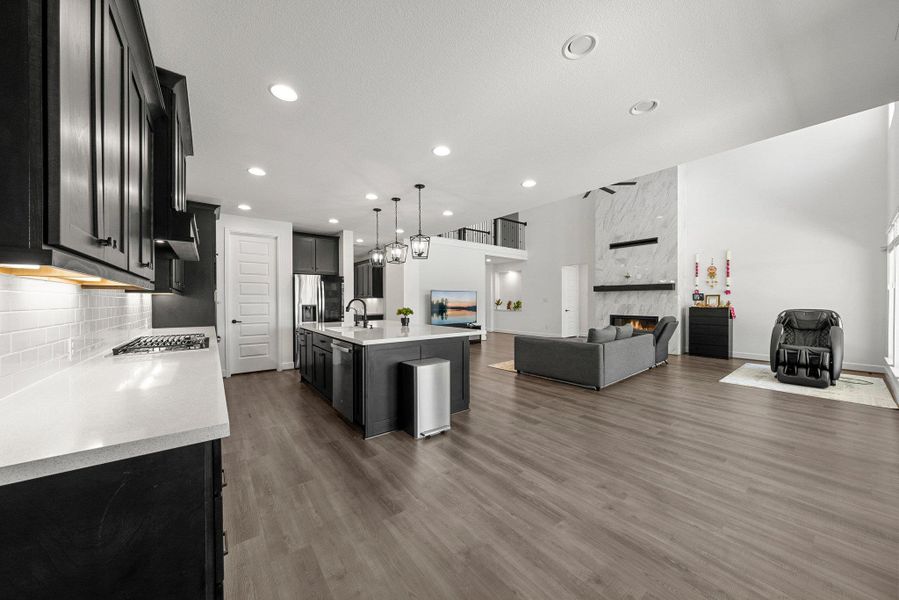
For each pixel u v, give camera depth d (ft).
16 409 3.41
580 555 5.19
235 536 5.63
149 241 5.21
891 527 5.74
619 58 5.98
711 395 13.66
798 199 19.95
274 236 18.03
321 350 13.03
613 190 25.22
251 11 4.86
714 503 6.47
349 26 5.20
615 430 10.10
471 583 4.69
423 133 8.58
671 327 19.57
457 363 11.64
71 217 2.57
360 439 9.50
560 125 8.24
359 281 33.45
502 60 6.01
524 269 35.60
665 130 8.52
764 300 21.03
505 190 13.05
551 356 16.12
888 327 15.93
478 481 7.30
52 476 2.52
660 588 4.58
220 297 16.67
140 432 2.81
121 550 2.72
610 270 26.94
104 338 7.06
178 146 6.37
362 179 11.80
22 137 2.25
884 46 5.68
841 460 8.13
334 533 5.70
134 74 4.27
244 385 15.23
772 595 4.45
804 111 7.68
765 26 5.28
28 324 4.25
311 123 8.02
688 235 23.93
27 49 2.27
